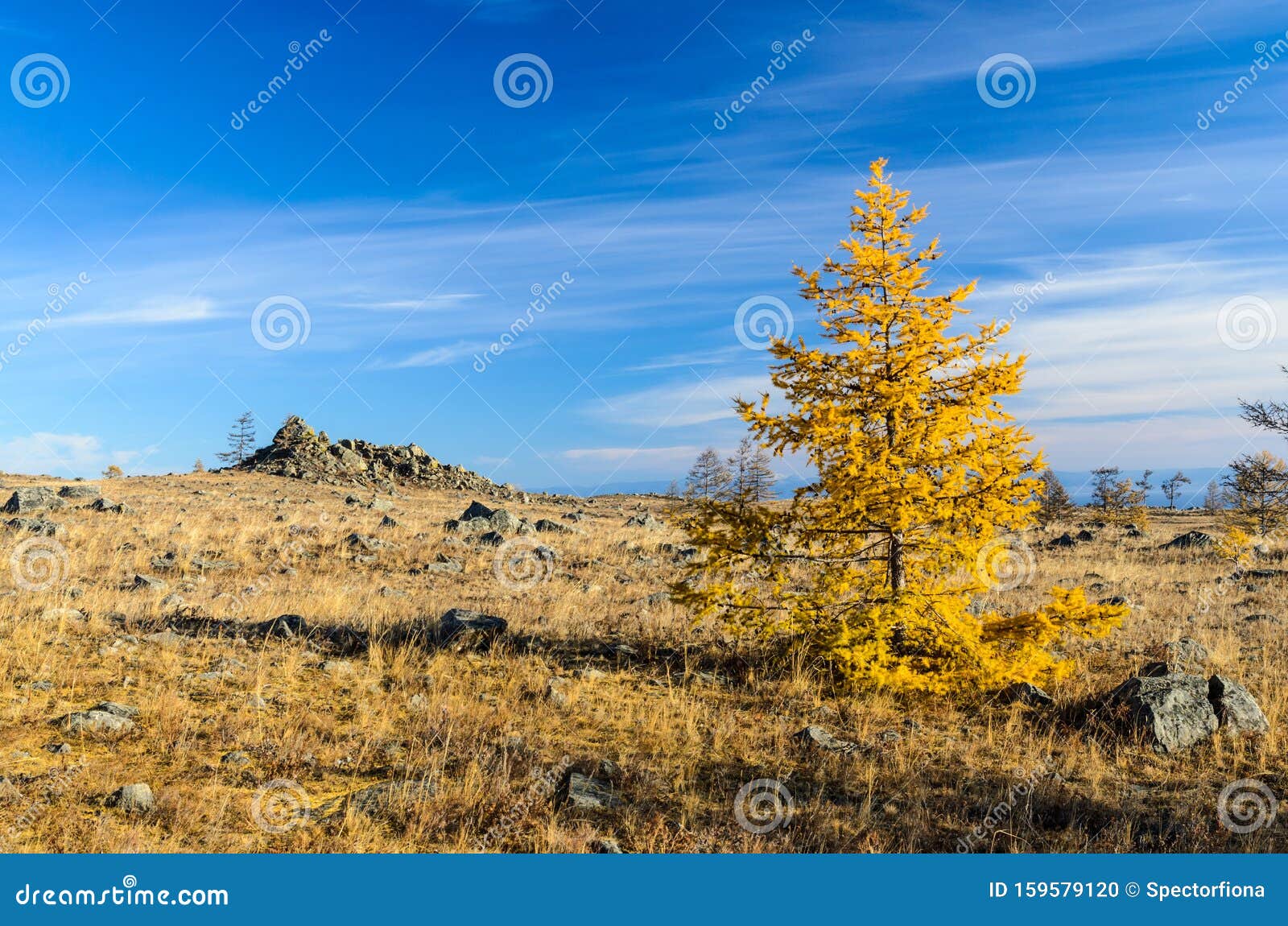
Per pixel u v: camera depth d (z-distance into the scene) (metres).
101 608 14.10
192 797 7.14
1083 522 60.75
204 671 10.83
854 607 12.20
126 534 25.09
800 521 12.23
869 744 9.62
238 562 22.44
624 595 19.72
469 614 14.17
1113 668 12.73
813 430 11.34
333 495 48.00
